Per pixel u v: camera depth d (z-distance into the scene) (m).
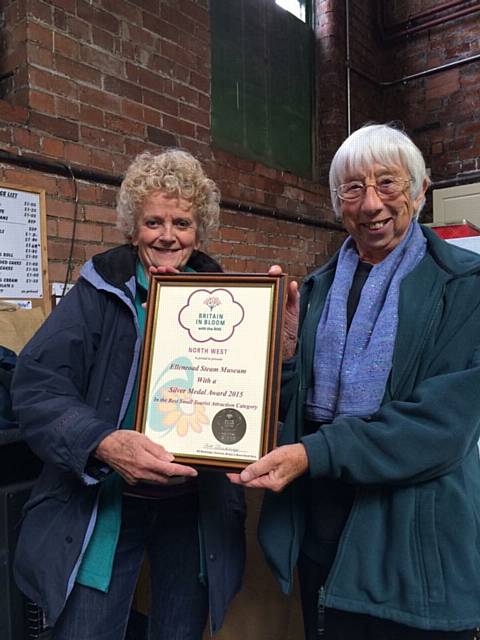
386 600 0.82
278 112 3.34
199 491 1.00
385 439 0.81
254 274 0.92
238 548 1.04
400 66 3.94
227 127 2.96
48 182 2.05
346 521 0.91
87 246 2.18
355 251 1.06
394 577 0.82
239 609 1.41
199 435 0.88
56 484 0.93
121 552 0.97
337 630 0.92
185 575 1.01
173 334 0.93
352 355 0.92
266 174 3.07
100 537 0.93
